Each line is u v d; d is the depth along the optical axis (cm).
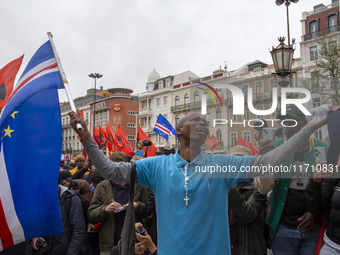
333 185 276
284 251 308
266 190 296
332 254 268
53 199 324
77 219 409
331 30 3192
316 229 301
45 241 412
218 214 225
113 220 411
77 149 6962
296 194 304
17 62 465
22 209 320
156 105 5169
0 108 446
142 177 238
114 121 6175
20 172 325
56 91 340
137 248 297
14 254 387
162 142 4772
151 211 407
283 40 595
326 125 242
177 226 220
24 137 331
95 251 441
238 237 341
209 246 219
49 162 327
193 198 222
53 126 333
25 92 341
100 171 231
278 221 309
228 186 235
